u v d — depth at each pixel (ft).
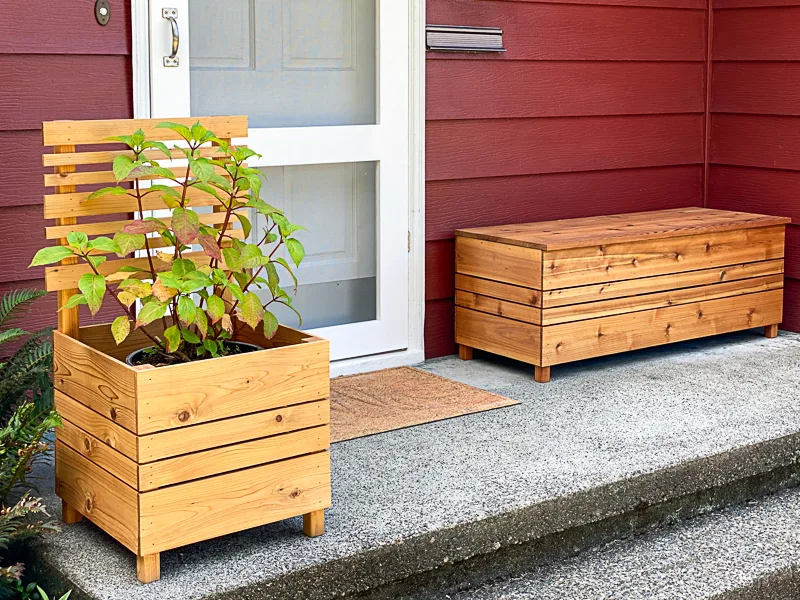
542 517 8.00
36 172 9.42
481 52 12.24
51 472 8.65
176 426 6.51
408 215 12.07
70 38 9.42
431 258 12.35
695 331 12.50
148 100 9.95
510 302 11.51
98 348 7.61
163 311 6.66
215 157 7.80
